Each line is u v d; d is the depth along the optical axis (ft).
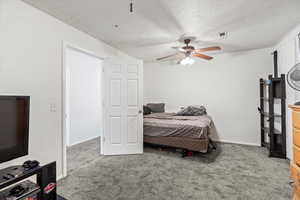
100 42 10.33
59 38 7.54
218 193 6.02
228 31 8.95
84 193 6.06
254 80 12.51
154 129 10.62
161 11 6.84
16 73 5.92
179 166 8.43
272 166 8.41
